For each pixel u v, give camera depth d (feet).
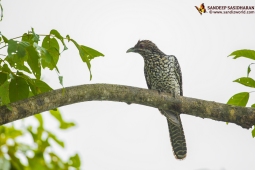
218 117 33.50
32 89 26.68
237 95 32.55
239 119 33.06
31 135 34.65
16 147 33.55
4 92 26.81
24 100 27.04
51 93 28.30
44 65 27.89
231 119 33.22
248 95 32.30
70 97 29.12
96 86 30.76
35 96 27.58
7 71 25.40
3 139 33.78
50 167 34.22
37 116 36.06
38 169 33.88
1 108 26.37
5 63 25.39
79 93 29.53
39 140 34.94
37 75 25.12
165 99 33.73
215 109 33.47
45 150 34.60
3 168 29.99
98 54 27.50
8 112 26.30
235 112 33.09
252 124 32.96
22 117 26.86
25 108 26.81
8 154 33.06
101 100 31.27
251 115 32.81
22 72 26.00
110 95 31.35
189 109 33.99
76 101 29.60
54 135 35.88
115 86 31.86
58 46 26.91
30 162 33.73
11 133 34.27
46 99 27.78
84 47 27.22
